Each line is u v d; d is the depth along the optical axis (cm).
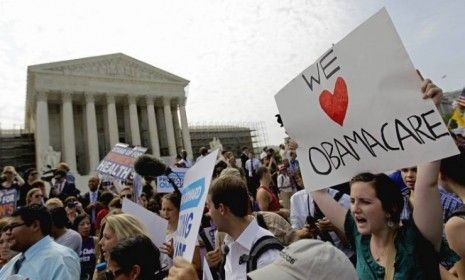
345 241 413
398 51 245
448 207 379
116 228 401
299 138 324
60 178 1420
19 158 5975
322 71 296
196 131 7812
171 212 460
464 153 260
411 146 244
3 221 521
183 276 204
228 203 297
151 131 6084
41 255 388
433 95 232
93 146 5516
